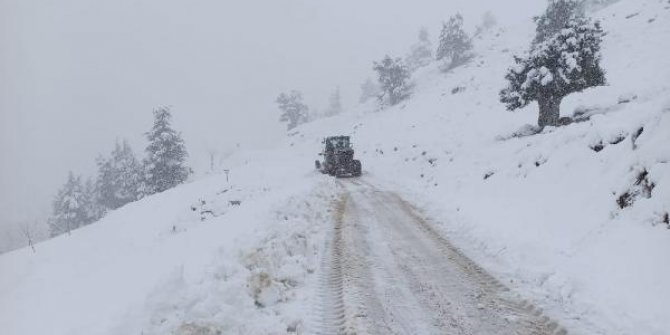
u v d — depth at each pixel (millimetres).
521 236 9453
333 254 9312
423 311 6355
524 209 11273
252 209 14336
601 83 18891
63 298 9469
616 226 8008
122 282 8906
